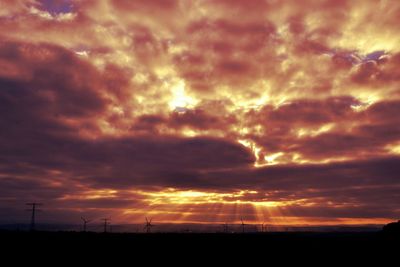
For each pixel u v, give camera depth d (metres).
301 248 98.50
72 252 86.69
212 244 108.44
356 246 98.88
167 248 99.31
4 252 81.19
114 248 96.88
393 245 96.06
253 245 106.44
